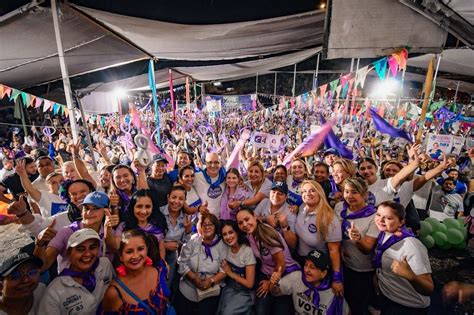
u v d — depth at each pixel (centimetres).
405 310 232
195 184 378
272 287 265
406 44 279
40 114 1473
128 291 203
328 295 249
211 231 275
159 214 298
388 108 1057
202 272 276
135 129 1177
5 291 173
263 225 274
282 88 3159
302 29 526
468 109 1411
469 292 192
